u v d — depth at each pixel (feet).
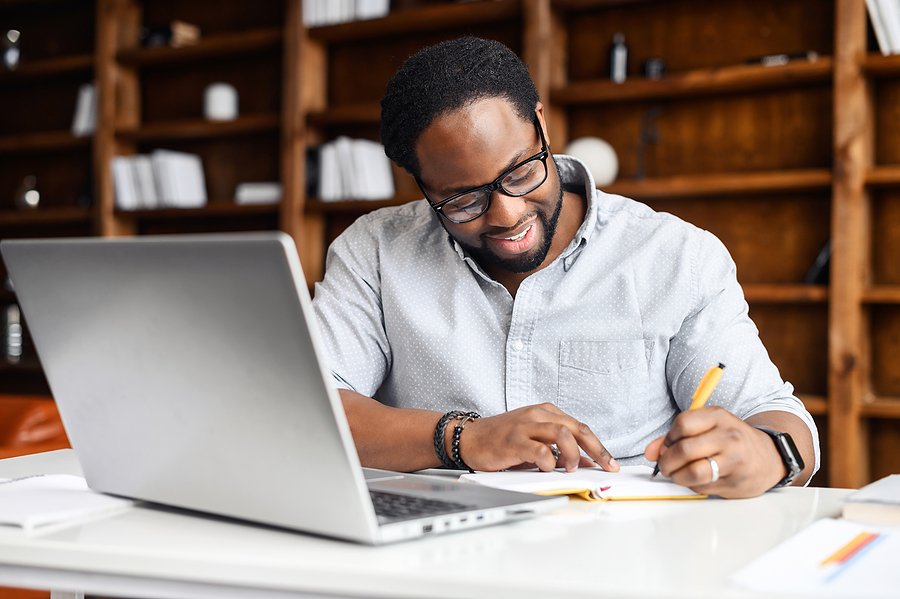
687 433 2.60
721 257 4.07
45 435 8.13
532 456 2.91
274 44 11.07
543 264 4.16
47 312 2.35
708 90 9.12
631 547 2.01
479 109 3.43
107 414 2.38
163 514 2.39
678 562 1.87
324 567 1.82
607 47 9.87
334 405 1.85
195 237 1.91
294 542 2.04
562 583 1.69
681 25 9.54
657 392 4.11
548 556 1.92
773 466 2.67
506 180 3.55
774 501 2.61
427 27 10.47
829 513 2.42
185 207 11.48
